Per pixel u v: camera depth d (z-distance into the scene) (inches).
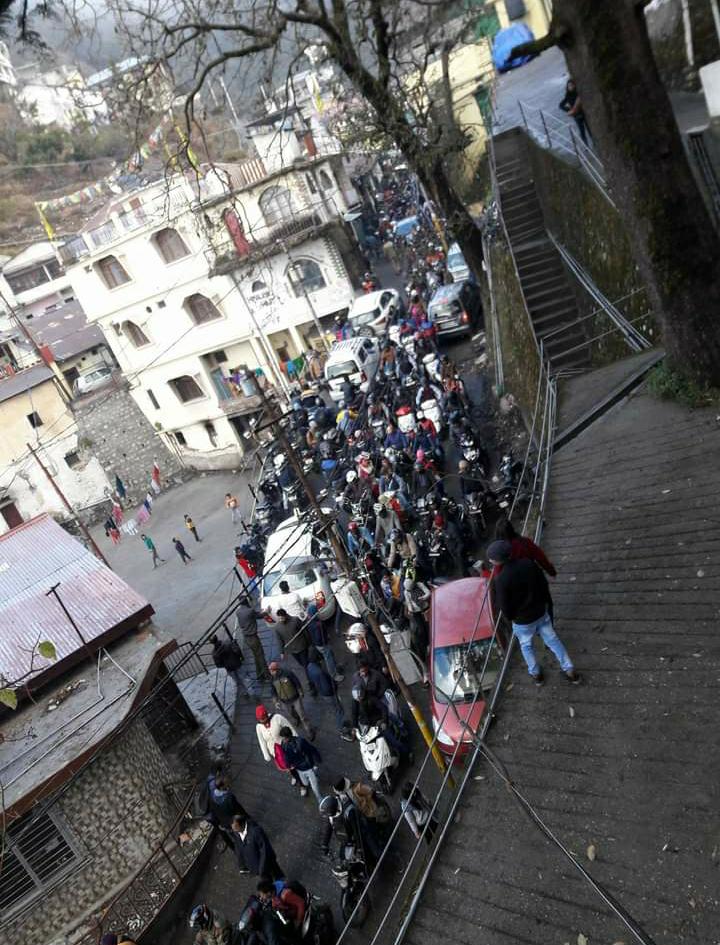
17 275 2284.7
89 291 1550.2
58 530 768.3
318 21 534.0
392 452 786.8
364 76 635.5
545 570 306.7
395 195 2260.1
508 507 636.1
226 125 1441.9
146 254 1475.1
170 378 1590.8
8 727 513.3
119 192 1438.2
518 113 1096.2
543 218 892.0
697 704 264.5
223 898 485.1
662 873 221.9
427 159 802.2
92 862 487.2
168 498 1581.0
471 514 653.3
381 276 1881.2
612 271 641.0
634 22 347.6
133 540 1397.6
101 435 1616.6
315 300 1475.1
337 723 570.9
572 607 339.3
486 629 448.1
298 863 470.3
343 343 1187.9
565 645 321.1
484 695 422.3
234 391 1537.9
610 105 365.1
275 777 556.1
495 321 968.3
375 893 400.5
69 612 598.9
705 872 216.1
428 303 1346.0
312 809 506.3
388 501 666.8
